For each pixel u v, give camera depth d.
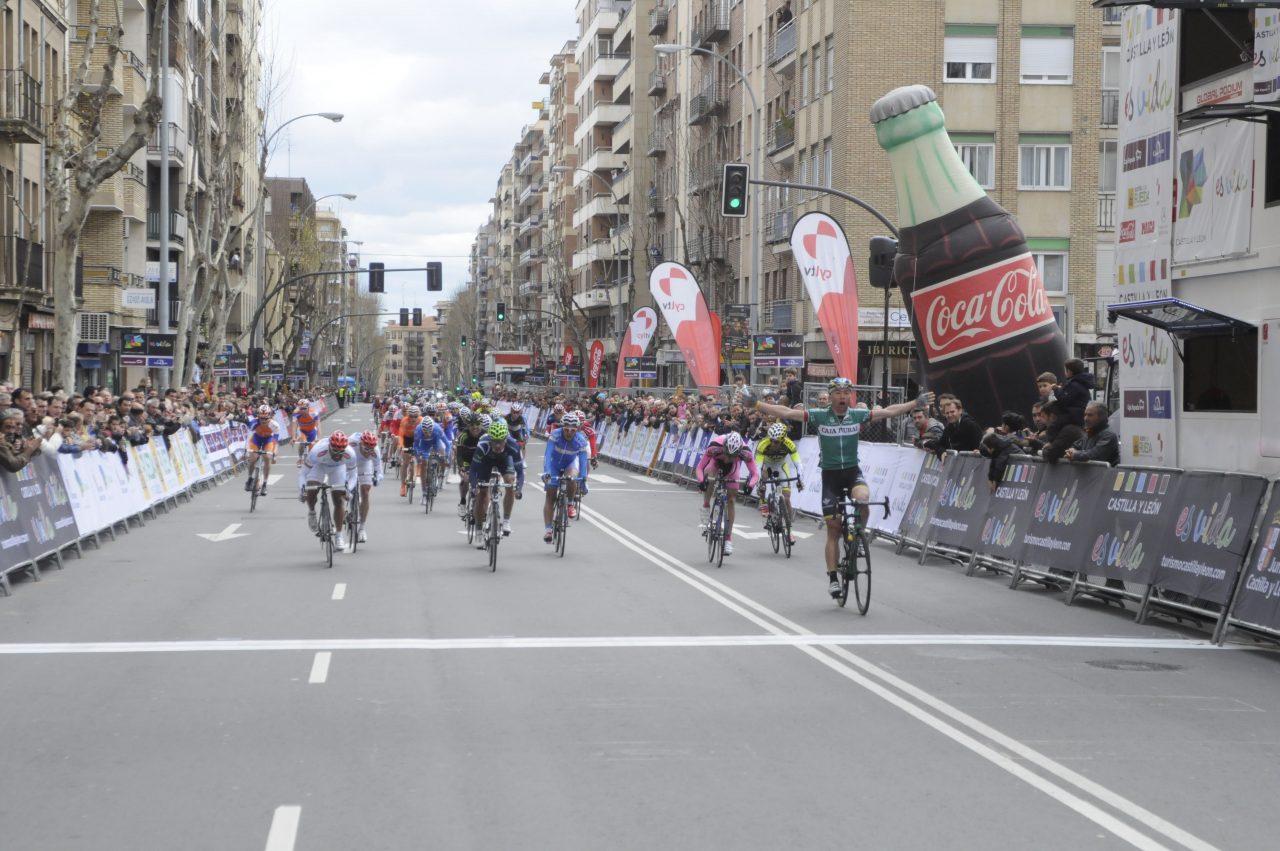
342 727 8.35
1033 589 15.66
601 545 20.14
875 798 6.83
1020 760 7.62
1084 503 14.66
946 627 12.71
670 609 13.62
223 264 46.88
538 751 7.77
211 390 47.41
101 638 11.73
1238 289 18.80
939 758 7.65
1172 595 13.00
